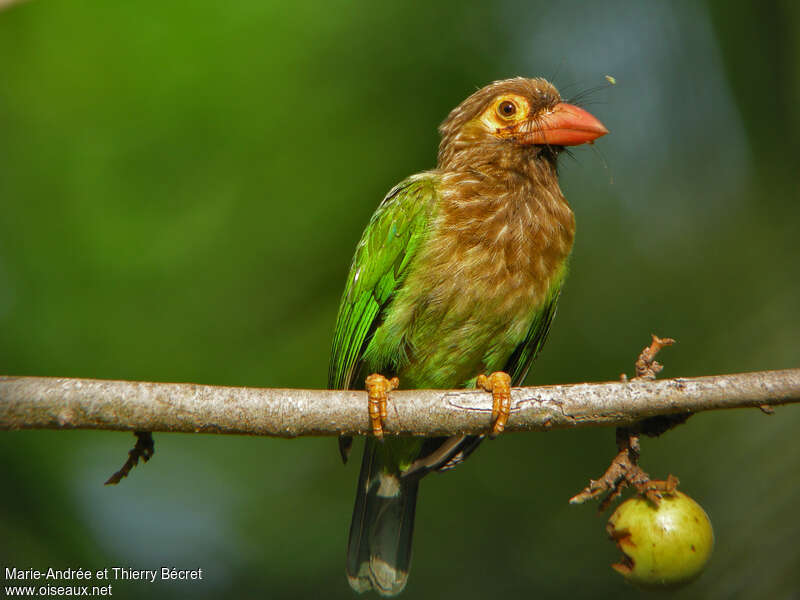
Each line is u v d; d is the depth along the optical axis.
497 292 9.03
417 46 11.03
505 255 9.02
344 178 10.98
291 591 11.38
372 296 9.20
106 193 11.02
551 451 11.02
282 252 11.16
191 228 11.08
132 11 10.73
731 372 10.20
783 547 8.38
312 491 11.99
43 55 10.82
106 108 10.92
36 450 11.14
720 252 11.20
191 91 10.78
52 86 10.93
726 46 11.55
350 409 7.39
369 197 10.98
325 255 11.18
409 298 9.06
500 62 11.26
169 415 6.96
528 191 9.36
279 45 10.74
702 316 10.97
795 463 8.81
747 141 11.60
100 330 11.14
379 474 9.71
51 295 11.12
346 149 10.94
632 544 6.32
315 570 11.52
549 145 9.60
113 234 11.05
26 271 11.09
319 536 11.71
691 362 10.60
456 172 9.49
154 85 10.82
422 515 11.08
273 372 11.28
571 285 11.52
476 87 11.06
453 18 11.15
